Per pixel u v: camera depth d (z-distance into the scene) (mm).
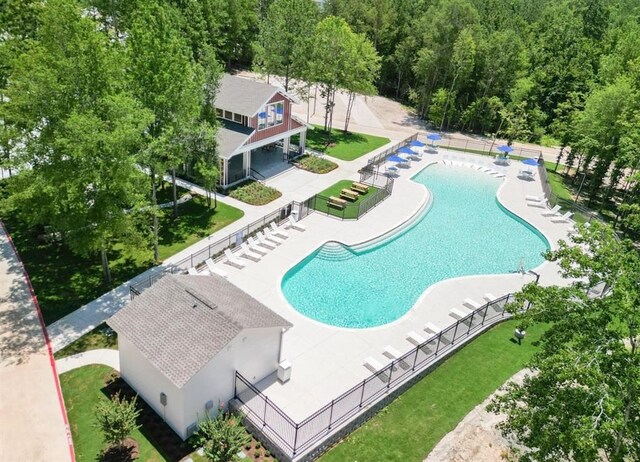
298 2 50125
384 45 74875
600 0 82000
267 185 37969
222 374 16250
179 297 18031
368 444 16422
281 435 15695
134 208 21781
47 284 23750
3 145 20609
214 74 29812
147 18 25188
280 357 18781
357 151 49031
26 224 28891
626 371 11008
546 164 53156
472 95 64625
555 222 36750
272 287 24812
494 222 36844
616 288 11586
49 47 20250
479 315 22969
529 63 67875
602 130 39500
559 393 12195
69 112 20156
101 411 14695
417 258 30453
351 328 22531
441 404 18516
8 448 14992
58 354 19406
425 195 39438
